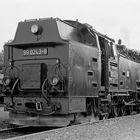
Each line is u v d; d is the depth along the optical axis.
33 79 12.80
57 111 12.32
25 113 12.88
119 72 18.20
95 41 15.06
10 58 13.61
